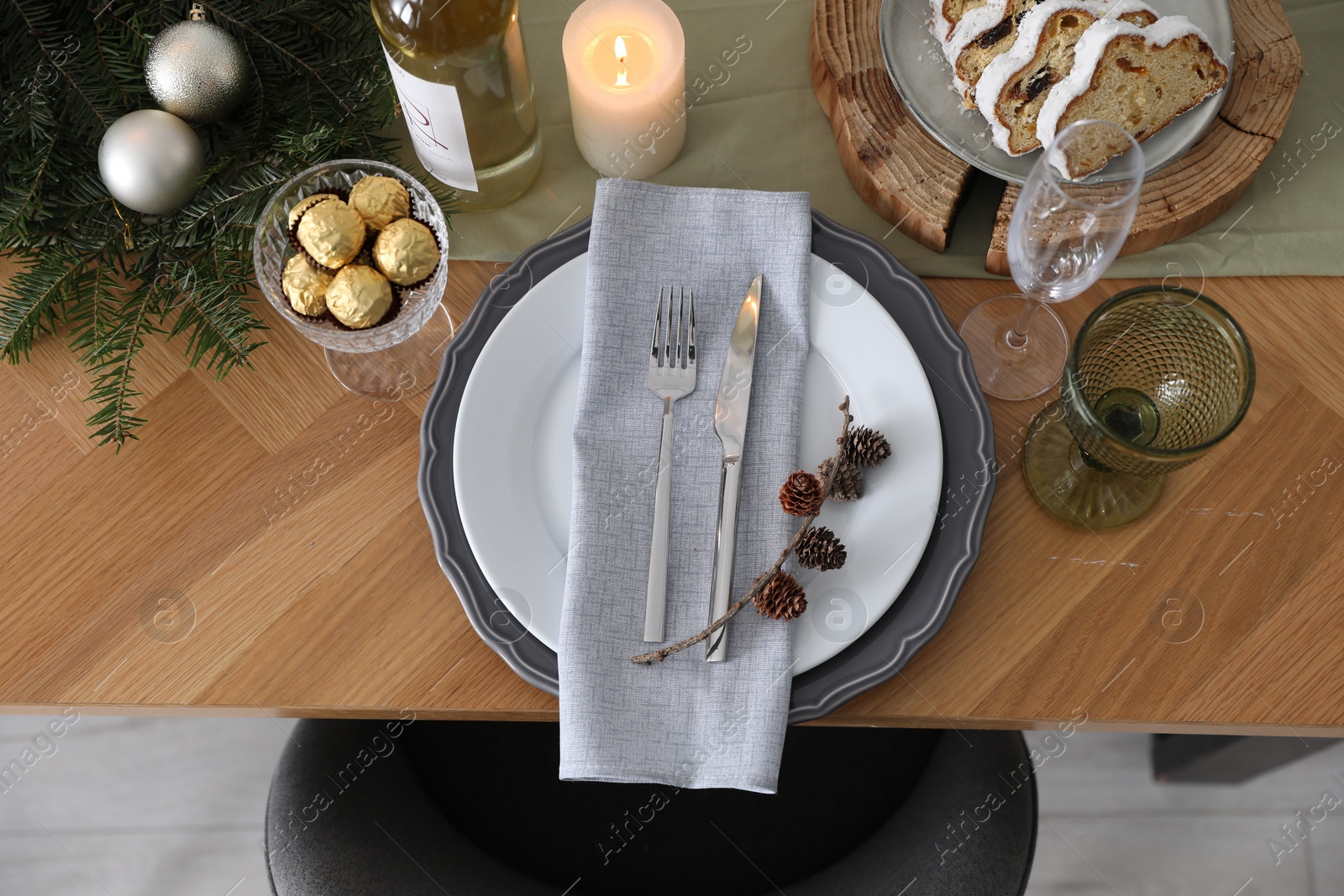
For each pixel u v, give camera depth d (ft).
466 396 2.00
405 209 2.01
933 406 1.97
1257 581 1.99
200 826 4.09
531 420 2.02
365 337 1.96
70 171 2.17
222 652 2.00
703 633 1.80
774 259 2.09
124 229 2.16
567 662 1.81
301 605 2.03
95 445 2.17
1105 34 1.96
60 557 2.07
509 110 2.10
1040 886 3.96
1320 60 2.36
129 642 2.01
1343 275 2.20
